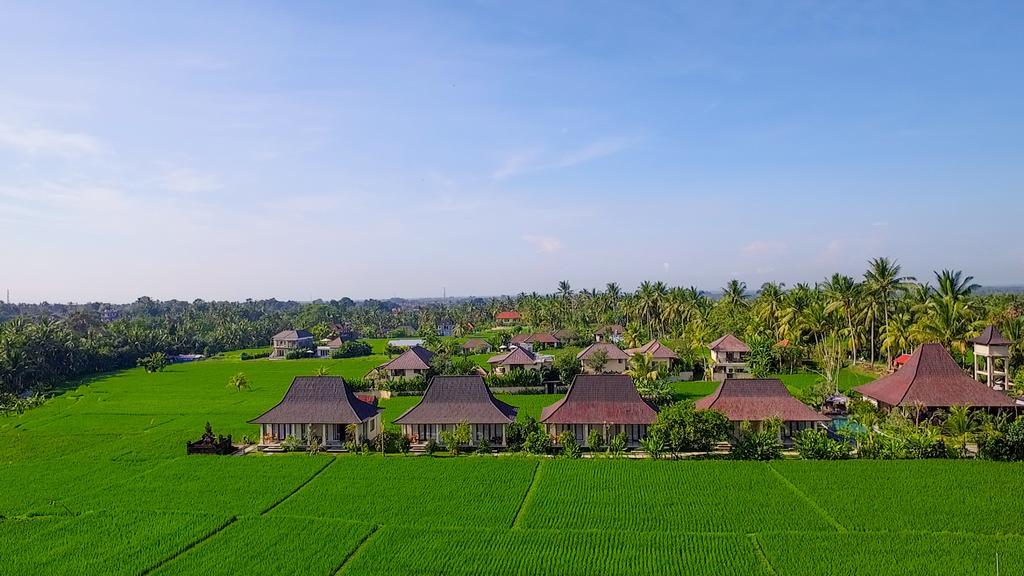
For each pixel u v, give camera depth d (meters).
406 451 68.06
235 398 111.38
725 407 71.19
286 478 57.72
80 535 44.78
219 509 49.97
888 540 41.84
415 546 42.34
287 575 38.75
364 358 189.12
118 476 60.66
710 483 54.34
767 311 151.50
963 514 45.97
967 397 72.19
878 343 131.50
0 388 124.25
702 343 154.50
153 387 129.75
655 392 93.75
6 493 55.19
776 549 40.78
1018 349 98.56
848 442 67.25
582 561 39.75
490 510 49.03
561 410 71.00
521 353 124.25
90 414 96.62
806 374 121.81
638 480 55.59
